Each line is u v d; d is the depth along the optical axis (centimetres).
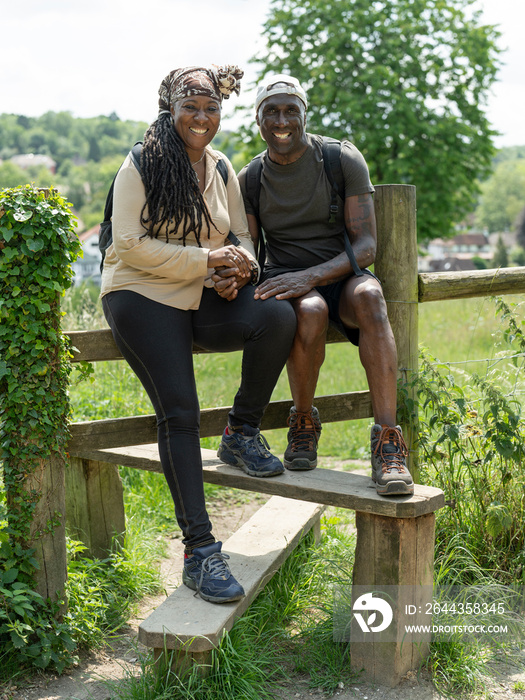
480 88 1966
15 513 285
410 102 1898
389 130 1828
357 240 295
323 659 271
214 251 270
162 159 271
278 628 290
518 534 330
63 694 260
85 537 358
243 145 2094
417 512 244
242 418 290
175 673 243
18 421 280
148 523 427
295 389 287
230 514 467
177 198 270
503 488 335
